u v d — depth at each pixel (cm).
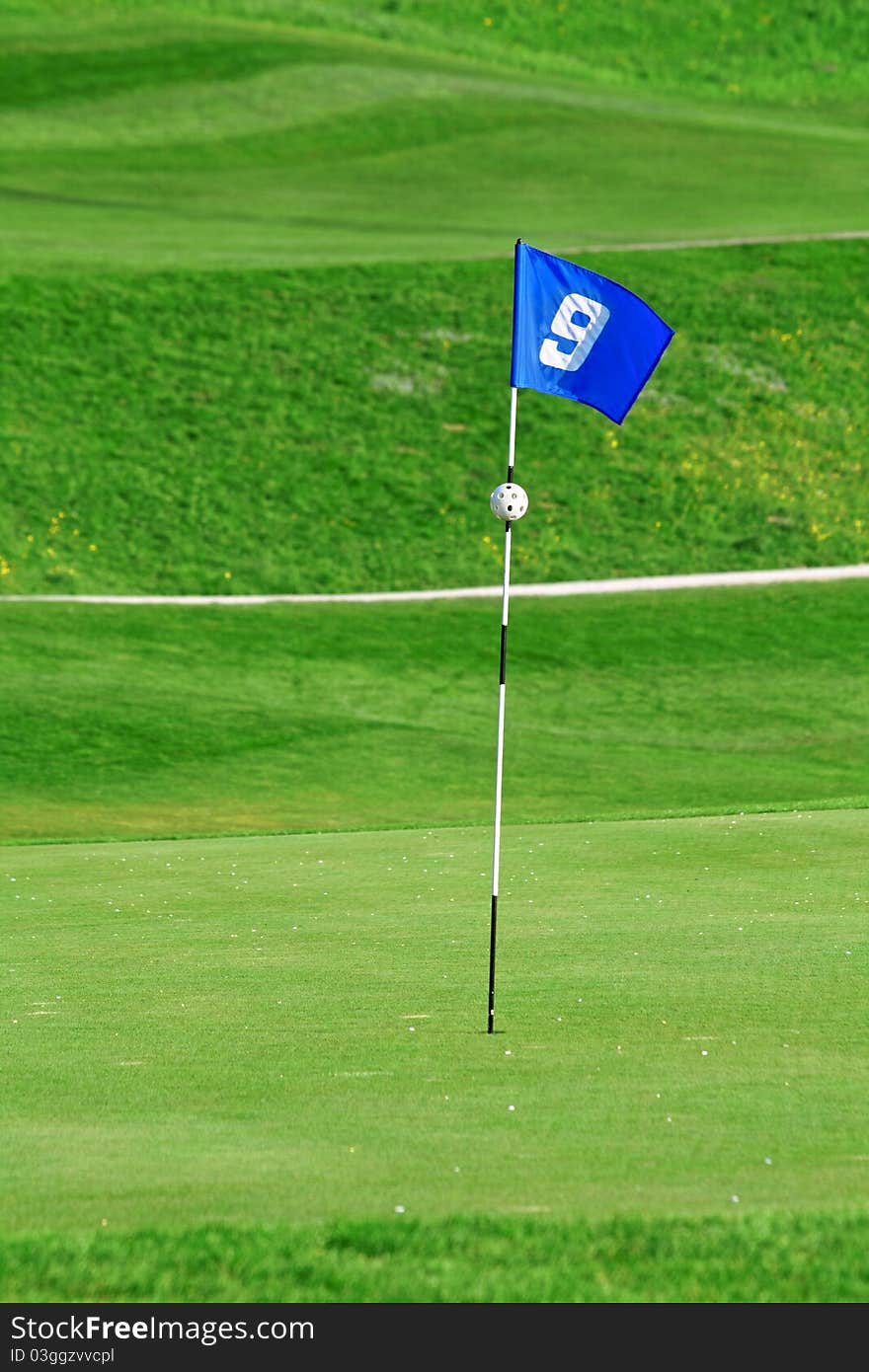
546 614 12550
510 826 6650
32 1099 2644
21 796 8425
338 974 3762
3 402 14738
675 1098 2609
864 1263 1861
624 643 12069
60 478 13962
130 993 3556
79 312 15912
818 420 15400
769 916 4534
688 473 14688
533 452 14825
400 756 9519
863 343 16362
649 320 3572
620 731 10438
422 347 15912
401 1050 2978
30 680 10400
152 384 15150
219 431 14700
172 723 9806
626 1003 3391
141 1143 2369
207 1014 3325
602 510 14200
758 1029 3136
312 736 9788
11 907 4872
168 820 7956
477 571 13400
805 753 9994
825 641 12162
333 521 13838
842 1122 2455
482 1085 2709
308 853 6009
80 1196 2106
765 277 17212
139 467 14212
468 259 17250
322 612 12444
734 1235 1938
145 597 12738
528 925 4441
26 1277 1831
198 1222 2000
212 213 19475
